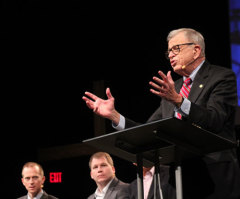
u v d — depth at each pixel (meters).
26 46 13.35
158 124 3.07
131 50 12.36
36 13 12.65
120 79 12.48
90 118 13.37
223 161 3.70
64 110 13.74
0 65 13.63
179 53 4.32
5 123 14.05
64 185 13.34
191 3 11.46
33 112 14.04
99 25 12.66
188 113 3.46
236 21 10.61
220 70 4.11
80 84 13.34
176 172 3.38
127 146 3.52
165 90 3.34
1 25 12.78
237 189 3.61
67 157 13.05
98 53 12.88
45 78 13.76
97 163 7.32
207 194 3.67
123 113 12.27
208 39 11.09
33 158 13.91
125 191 6.16
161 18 11.86
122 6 12.30
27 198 8.49
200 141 3.30
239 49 10.44
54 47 13.32
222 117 3.62
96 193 7.39
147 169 6.19
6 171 13.85
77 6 12.55
